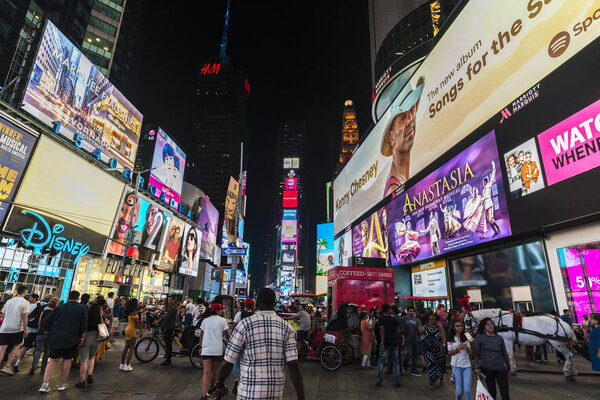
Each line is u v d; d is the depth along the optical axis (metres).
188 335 11.10
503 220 23.89
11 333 8.72
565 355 10.13
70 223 27.77
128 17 78.75
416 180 38.34
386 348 9.38
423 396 8.08
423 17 61.00
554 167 20.11
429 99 37.06
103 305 10.72
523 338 10.39
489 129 26.39
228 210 116.06
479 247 27.58
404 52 62.69
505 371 6.12
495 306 25.36
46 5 57.47
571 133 19.27
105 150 34.94
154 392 7.68
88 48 63.97
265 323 3.45
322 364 11.57
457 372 6.68
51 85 27.73
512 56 24.88
